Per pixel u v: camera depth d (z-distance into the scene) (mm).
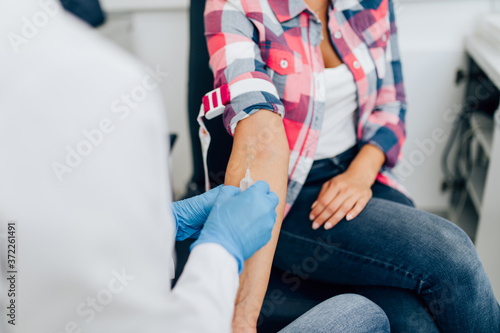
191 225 823
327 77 1127
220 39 1027
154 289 502
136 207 466
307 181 1188
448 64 1740
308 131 1097
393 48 1271
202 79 1311
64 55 426
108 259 469
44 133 428
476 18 1728
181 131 2029
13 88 417
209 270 563
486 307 931
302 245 1035
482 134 1631
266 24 1052
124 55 473
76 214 448
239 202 666
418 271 918
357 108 1211
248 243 641
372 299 982
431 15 1738
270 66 1067
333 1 1129
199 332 534
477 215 1858
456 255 910
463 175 1875
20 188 433
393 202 1060
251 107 927
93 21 1574
